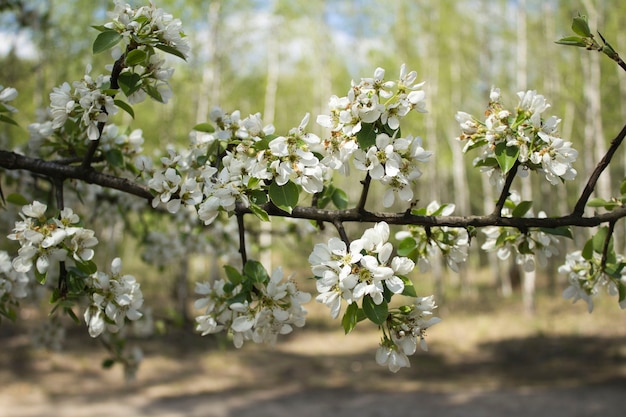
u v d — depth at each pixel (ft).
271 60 57.67
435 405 24.06
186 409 23.75
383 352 4.49
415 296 4.30
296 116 76.23
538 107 4.86
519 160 4.94
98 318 5.12
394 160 4.49
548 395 24.91
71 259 5.14
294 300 4.94
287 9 55.72
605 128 55.26
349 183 62.08
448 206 5.92
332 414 22.99
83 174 5.83
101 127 5.30
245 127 5.94
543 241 5.89
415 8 57.62
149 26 4.96
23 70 21.25
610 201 5.66
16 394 24.95
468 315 47.62
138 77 5.12
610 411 21.98
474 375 29.89
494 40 56.80
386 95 4.54
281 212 5.01
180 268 42.80
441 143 66.64
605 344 35.19
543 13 53.88
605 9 47.06
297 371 31.24
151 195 5.69
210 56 43.98
